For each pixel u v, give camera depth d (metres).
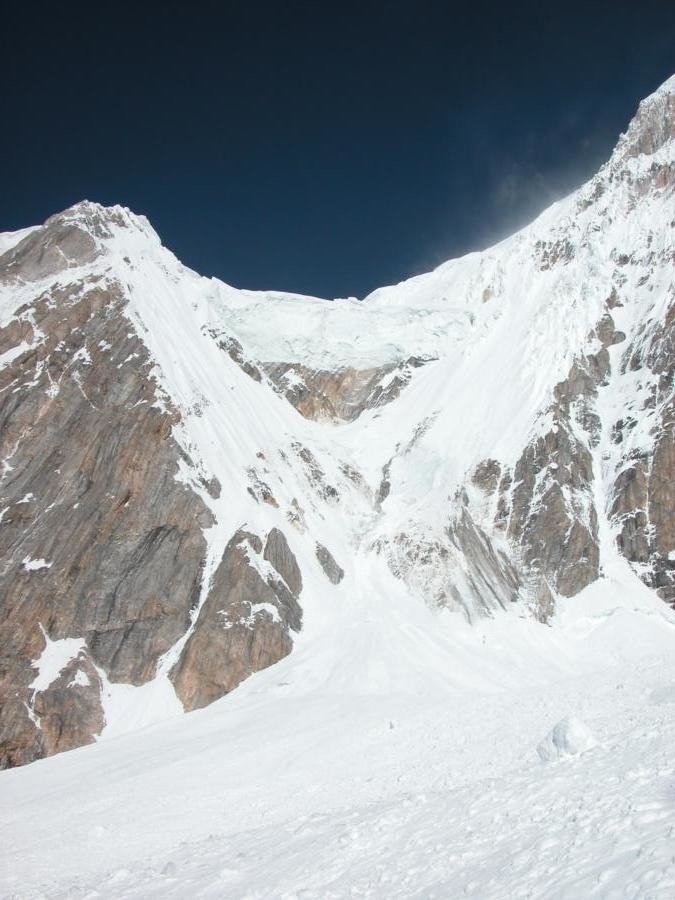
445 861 17.20
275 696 54.41
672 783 17.06
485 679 57.81
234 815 33.09
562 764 22.61
